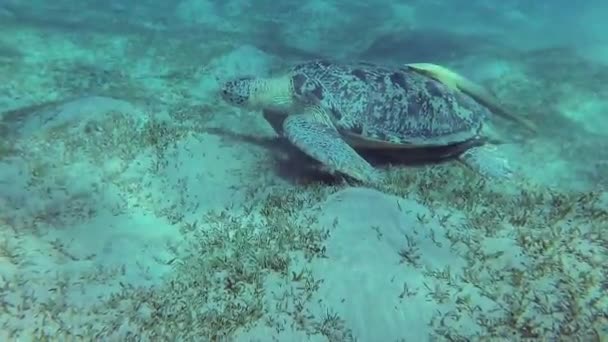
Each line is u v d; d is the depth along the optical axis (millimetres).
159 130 1879
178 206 1538
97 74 2752
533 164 1831
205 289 1182
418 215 1332
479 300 1088
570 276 1105
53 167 1665
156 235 1405
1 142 1801
